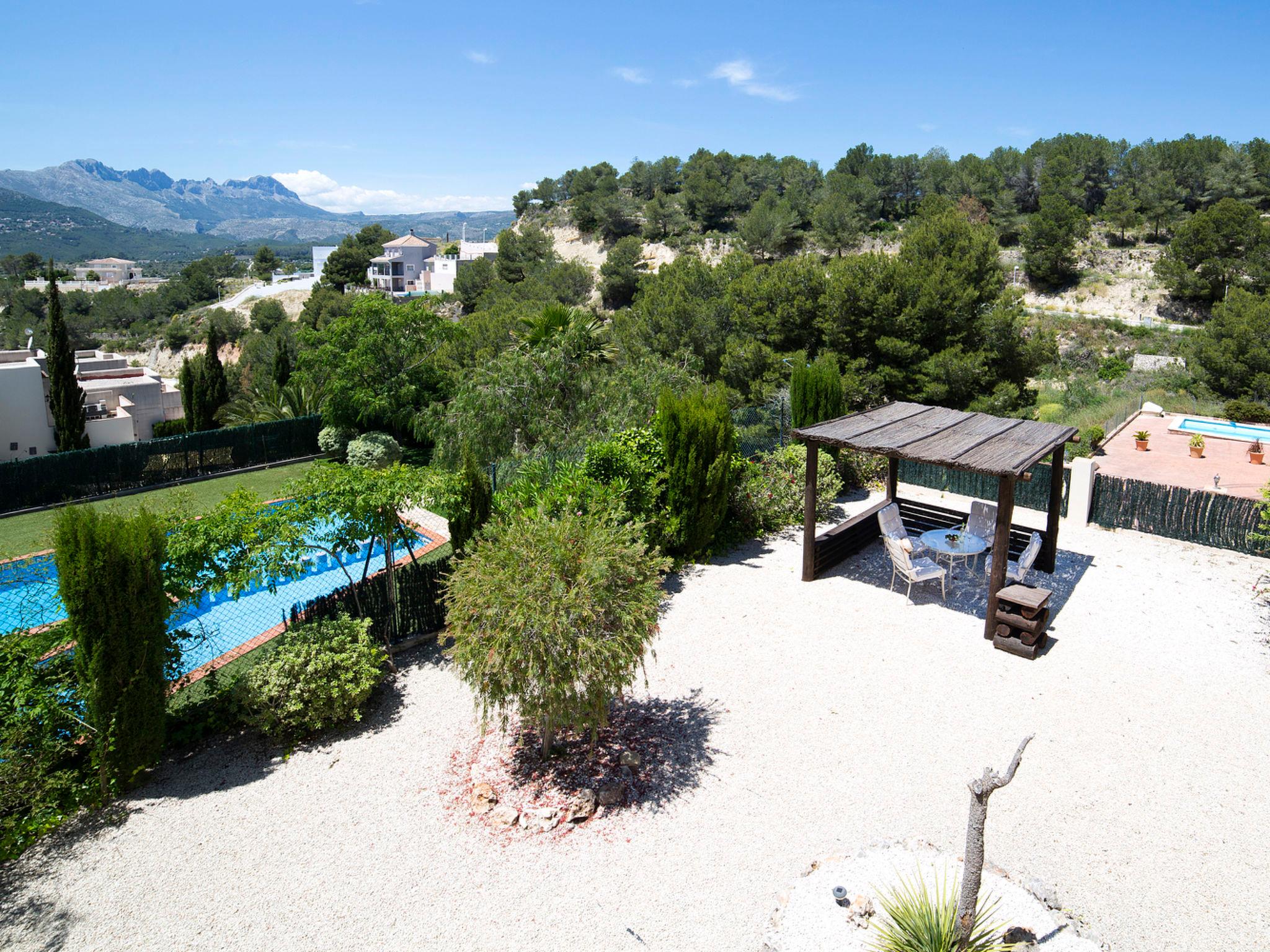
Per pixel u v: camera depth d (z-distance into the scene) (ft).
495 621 21.59
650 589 23.32
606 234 320.09
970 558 40.98
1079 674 28.99
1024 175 261.85
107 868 20.02
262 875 19.66
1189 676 28.86
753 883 19.02
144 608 22.43
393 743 25.67
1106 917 17.79
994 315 80.64
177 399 112.47
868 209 278.05
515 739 25.63
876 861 19.44
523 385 63.98
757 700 27.40
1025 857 19.75
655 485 38.73
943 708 26.78
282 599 44.93
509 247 281.33
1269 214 234.38
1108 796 22.12
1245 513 41.75
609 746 24.90
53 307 77.30
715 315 89.97
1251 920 17.69
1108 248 233.55
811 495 37.17
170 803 22.68
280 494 31.91
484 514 32.63
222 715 26.76
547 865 19.88
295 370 95.71
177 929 17.94
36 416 87.40
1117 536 45.11
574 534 23.09
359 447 79.15
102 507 68.64
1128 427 84.58
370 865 19.98
